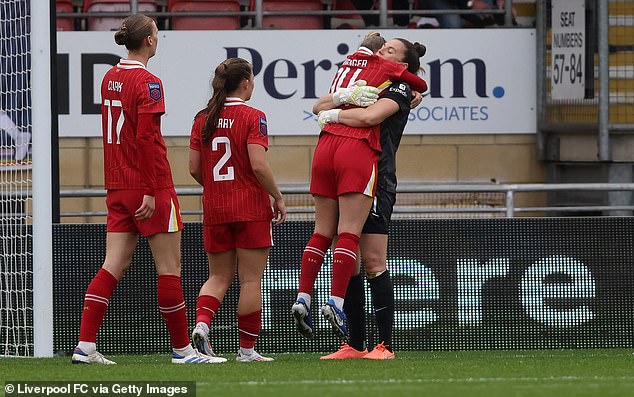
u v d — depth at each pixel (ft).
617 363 67.36
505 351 81.20
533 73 124.88
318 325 81.66
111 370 63.41
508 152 125.08
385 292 70.79
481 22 129.70
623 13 125.70
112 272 68.90
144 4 127.85
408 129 124.36
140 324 81.56
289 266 81.97
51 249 79.10
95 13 124.26
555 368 63.82
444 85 124.26
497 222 83.10
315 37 123.85
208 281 71.36
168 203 67.77
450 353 78.95
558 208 112.47
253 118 68.39
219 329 81.41
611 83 126.11
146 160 66.03
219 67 69.46
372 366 64.54
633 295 83.56
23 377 60.18
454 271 82.69
